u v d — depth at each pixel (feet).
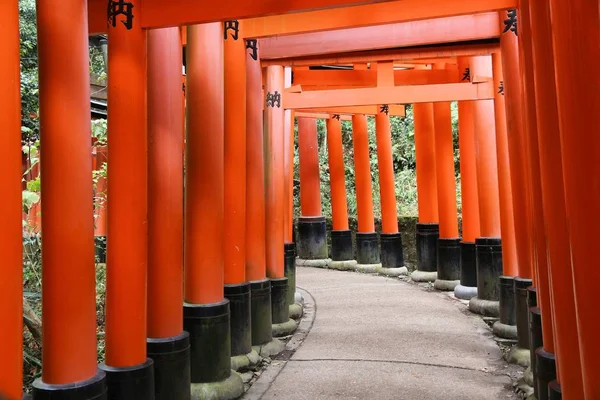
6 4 9.14
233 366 20.92
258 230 24.82
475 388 19.03
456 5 20.30
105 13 18.42
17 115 9.35
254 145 24.90
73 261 12.37
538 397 15.92
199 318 18.30
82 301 12.51
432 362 22.00
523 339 21.94
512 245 26.66
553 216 12.06
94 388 12.41
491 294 31.14
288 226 36.17
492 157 31.58
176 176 16.70
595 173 9.66
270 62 29.09
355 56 28.60
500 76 27.43
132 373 14.20
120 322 14.42
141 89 14.83
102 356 20.89
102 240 33.91
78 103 12.46
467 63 34.47
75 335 12.41
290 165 37.47
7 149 9.12
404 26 26.58
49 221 12.28
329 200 67.00
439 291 38.45
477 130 31.81
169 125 16.74
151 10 15.05
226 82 22.06
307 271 49.55
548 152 12.16
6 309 9.05
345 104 29.94
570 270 11.71
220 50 19.03
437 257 39.78
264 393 18.98
